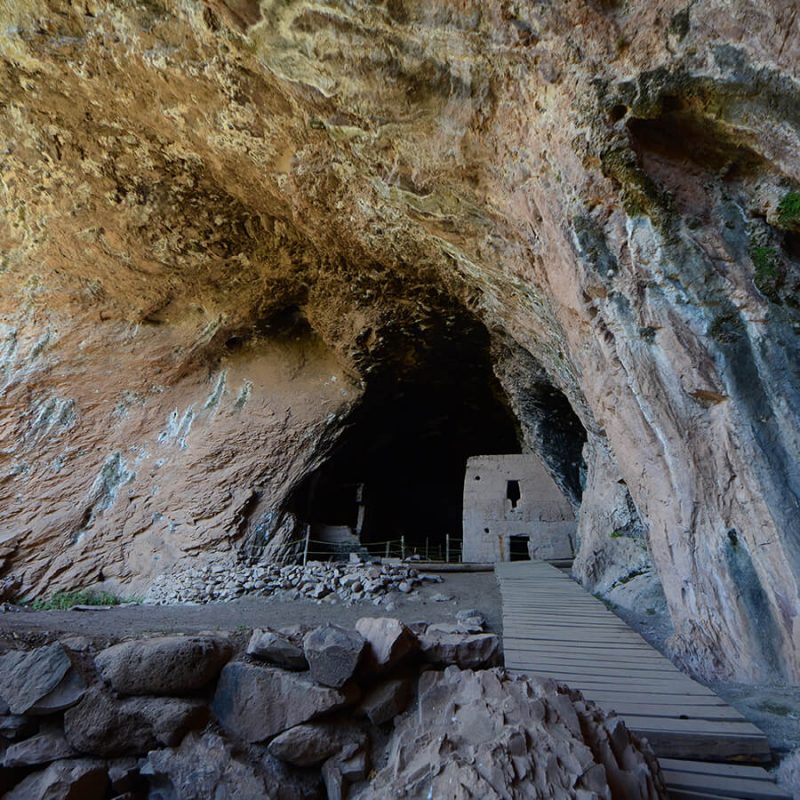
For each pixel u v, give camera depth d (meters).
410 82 3.84
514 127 3.77
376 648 2.57
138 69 4.96
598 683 2.99
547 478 10.77
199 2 3.91
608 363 4.03
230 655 2.71
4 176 7.33
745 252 3.11
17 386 9.80
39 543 8.92
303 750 2.34
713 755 2.21
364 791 2.16
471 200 4.66
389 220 5.96
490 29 3.27
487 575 8.69
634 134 3.18
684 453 3.59
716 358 3.27
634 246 3.43
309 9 3.56
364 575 7.69
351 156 4.98
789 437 3.01
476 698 2.11
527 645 3.82
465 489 10.91
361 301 8.92
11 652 2.64
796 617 2.90
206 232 8.13
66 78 5.40
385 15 3.44
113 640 2.81
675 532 3.78
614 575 6.47
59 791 2.29
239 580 7.96
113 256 8.77
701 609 3.57
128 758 2.46
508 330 7.37
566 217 3.71
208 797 2.27
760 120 2.76
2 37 4.91
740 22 2.52
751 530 3.19
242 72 4.48
